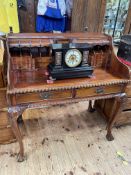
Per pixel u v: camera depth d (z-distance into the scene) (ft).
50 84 4.27
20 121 6.36
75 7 6.70
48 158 5.14
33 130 6.16
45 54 4.96
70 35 5.07
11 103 4.00
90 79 4.71
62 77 4.52
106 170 4.92
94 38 5.14
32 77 4.54
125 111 6.10
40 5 6.38
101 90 4.70
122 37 6.17
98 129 6.43
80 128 6.42
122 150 5.62
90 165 5.04
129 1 7.23
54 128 6.33
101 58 5.48
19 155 5.03
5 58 4.42
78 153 5.39
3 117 4.84
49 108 7.44
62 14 6.78
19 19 6.72
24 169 4.76
